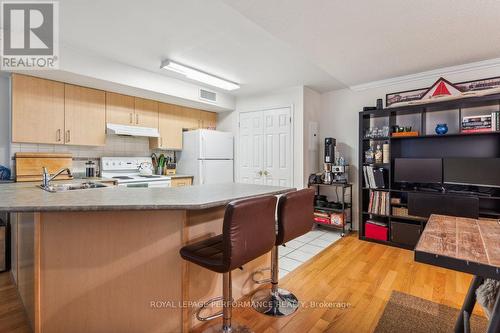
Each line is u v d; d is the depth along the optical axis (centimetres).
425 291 224
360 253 313
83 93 328
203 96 419
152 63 320
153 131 397
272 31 221
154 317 164
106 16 216
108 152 387
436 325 179
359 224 367
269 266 242
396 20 204
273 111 438
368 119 381
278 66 329
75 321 160
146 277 163
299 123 410
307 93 417
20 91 281
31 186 247
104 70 303
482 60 290
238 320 184
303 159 407
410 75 339
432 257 113
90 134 334
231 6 185
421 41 242
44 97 297
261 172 450
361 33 225
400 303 206
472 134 296
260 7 185
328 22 206
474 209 280
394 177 343
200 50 282
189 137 439
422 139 341
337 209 394
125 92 359
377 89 385
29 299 174
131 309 163
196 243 164
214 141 446
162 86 362
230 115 492
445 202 296
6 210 133
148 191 205
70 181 312
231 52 287
